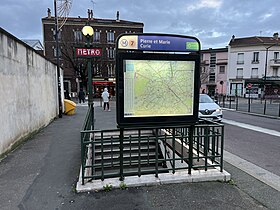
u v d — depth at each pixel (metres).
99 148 7.07
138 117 3.90
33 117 7.96
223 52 47.41
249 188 3.88
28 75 7.41
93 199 3.48
